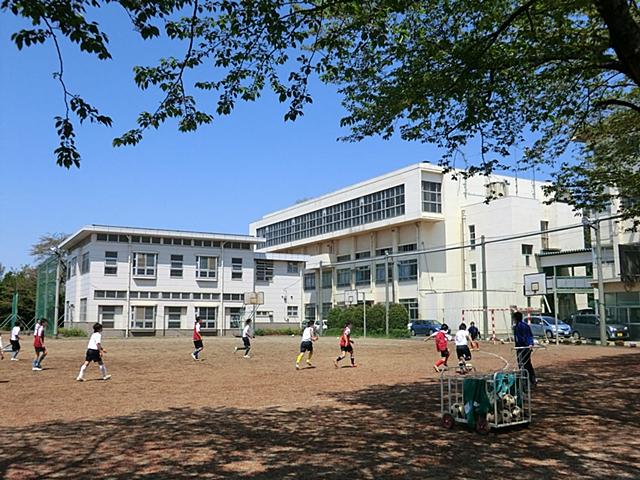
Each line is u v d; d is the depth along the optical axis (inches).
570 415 394.9
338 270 2571.4
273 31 305.9
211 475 258.5
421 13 364.8
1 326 2252.7
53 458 291.1
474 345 1088.8
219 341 1581.0
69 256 2194.9
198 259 2043.6
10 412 435.8
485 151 436.1
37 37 224.2
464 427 357.1
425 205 2090.3
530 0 340.5
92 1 229.6
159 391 556.1
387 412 421.4
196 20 300.0
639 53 283.9
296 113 345.1
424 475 255.6
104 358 977.5
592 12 384.2
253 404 470.6
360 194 2396.7
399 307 2036.2
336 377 673.6
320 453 298.5
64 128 235.8
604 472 256.8
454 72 370.0
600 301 1258.6
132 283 1926.7
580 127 503.2
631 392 501.4
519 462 276.1
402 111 395.5
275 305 2202.3
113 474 261.0
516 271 1908.2
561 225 2014.0
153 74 310.0
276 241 3034.0
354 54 358.6
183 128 323.3
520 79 388.5
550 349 1121.4
